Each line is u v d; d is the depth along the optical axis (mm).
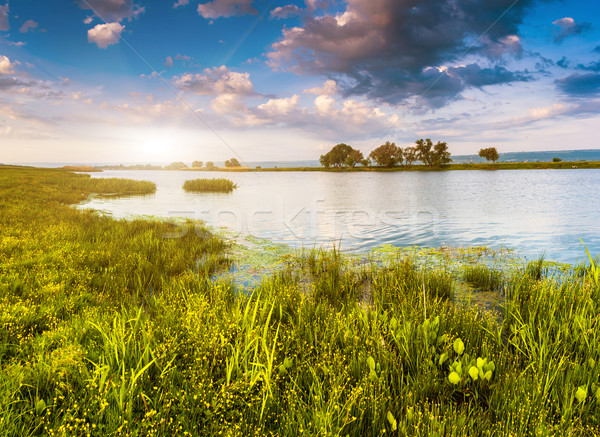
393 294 6285
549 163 89938
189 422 3029
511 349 4473
